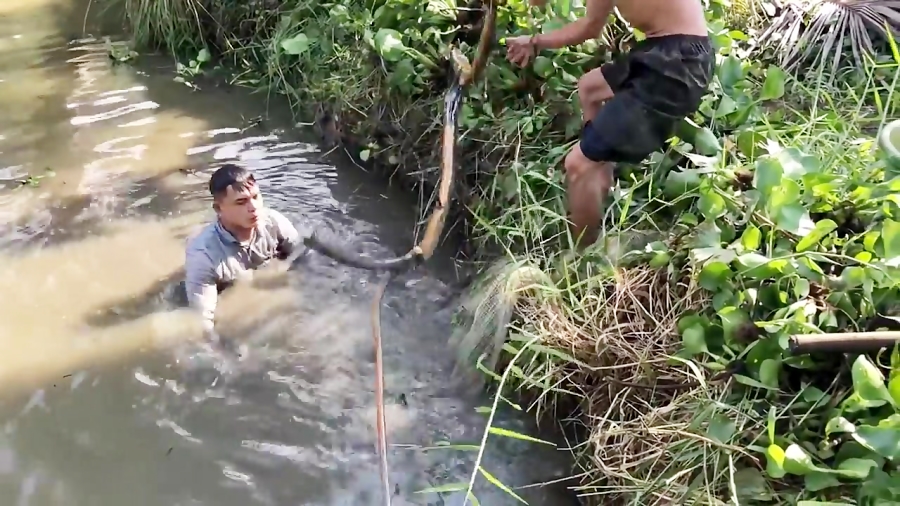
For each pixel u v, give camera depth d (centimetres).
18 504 233
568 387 259
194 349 284
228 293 307
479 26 358
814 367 214
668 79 262
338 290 312
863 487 185
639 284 264
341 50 410
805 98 328
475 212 327
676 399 232
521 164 315
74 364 278
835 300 219
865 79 327
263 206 330
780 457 193
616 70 279
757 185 244
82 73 466
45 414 261
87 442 252
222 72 471
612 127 268
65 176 370
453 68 337
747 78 332
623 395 244
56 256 322
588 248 283
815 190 245
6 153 386
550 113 329
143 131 411
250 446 252
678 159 292
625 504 221
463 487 224
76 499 235
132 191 362
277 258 324
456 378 277
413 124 364
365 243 336
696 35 265
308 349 286
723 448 210
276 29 456
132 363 278
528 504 237
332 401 268
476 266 317
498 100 343
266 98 443
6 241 328
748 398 221
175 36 486
